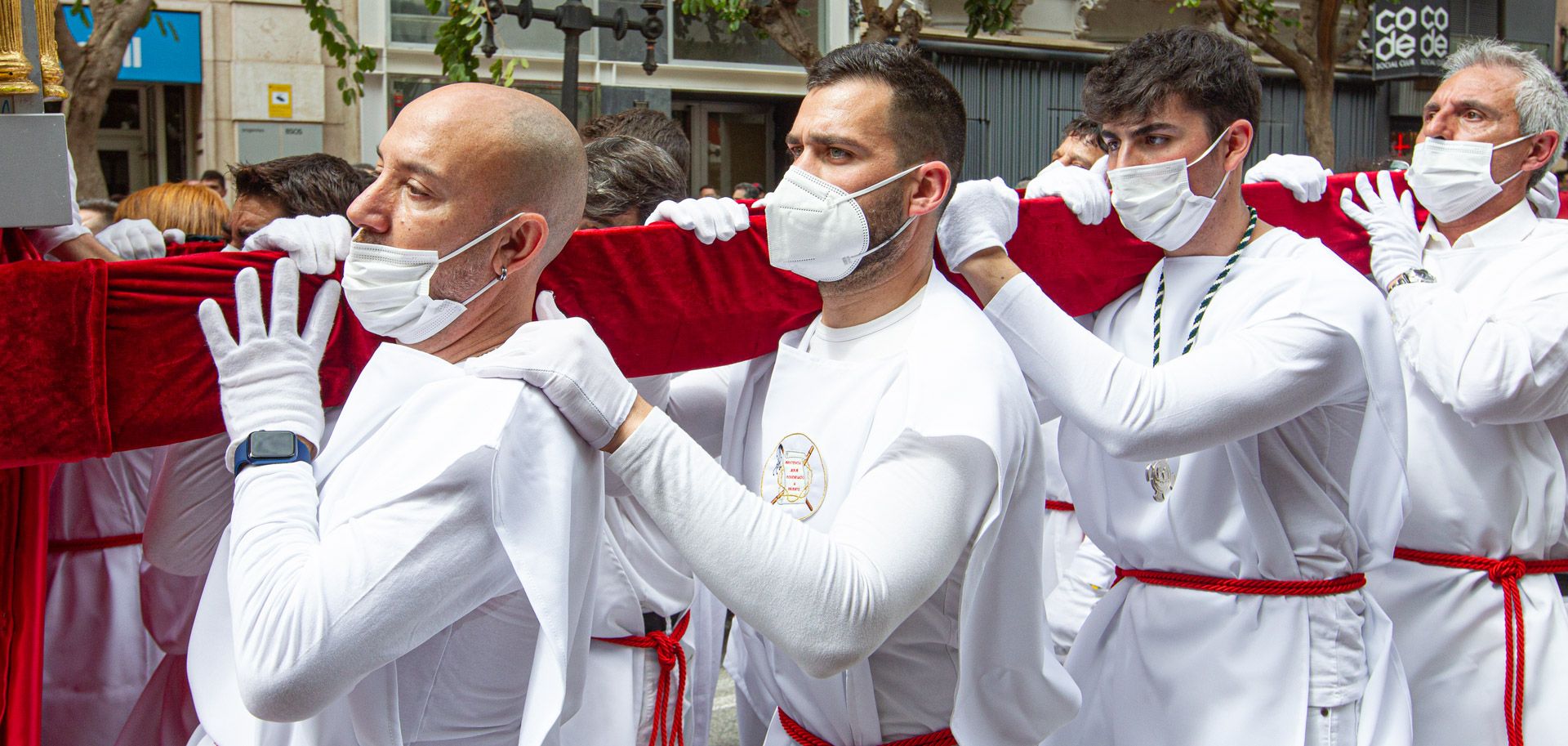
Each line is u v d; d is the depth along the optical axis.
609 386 1.59
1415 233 2.78
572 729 2.12
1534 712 2.66
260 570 1.46
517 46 10.66
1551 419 2.77
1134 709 2.37
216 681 1.67
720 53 11.34
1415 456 2.75
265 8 10.03
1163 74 2.17
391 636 1.45
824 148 1.86
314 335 1.74
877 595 1.60
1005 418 1.75
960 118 1.93
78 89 6.04
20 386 1.70
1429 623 2.74
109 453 1.75
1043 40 11.83
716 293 2.10
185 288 1.74
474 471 1.48
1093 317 2.51
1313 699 2.22
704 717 2.54
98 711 2.79
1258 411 2.08
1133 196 2.22
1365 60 12.99
